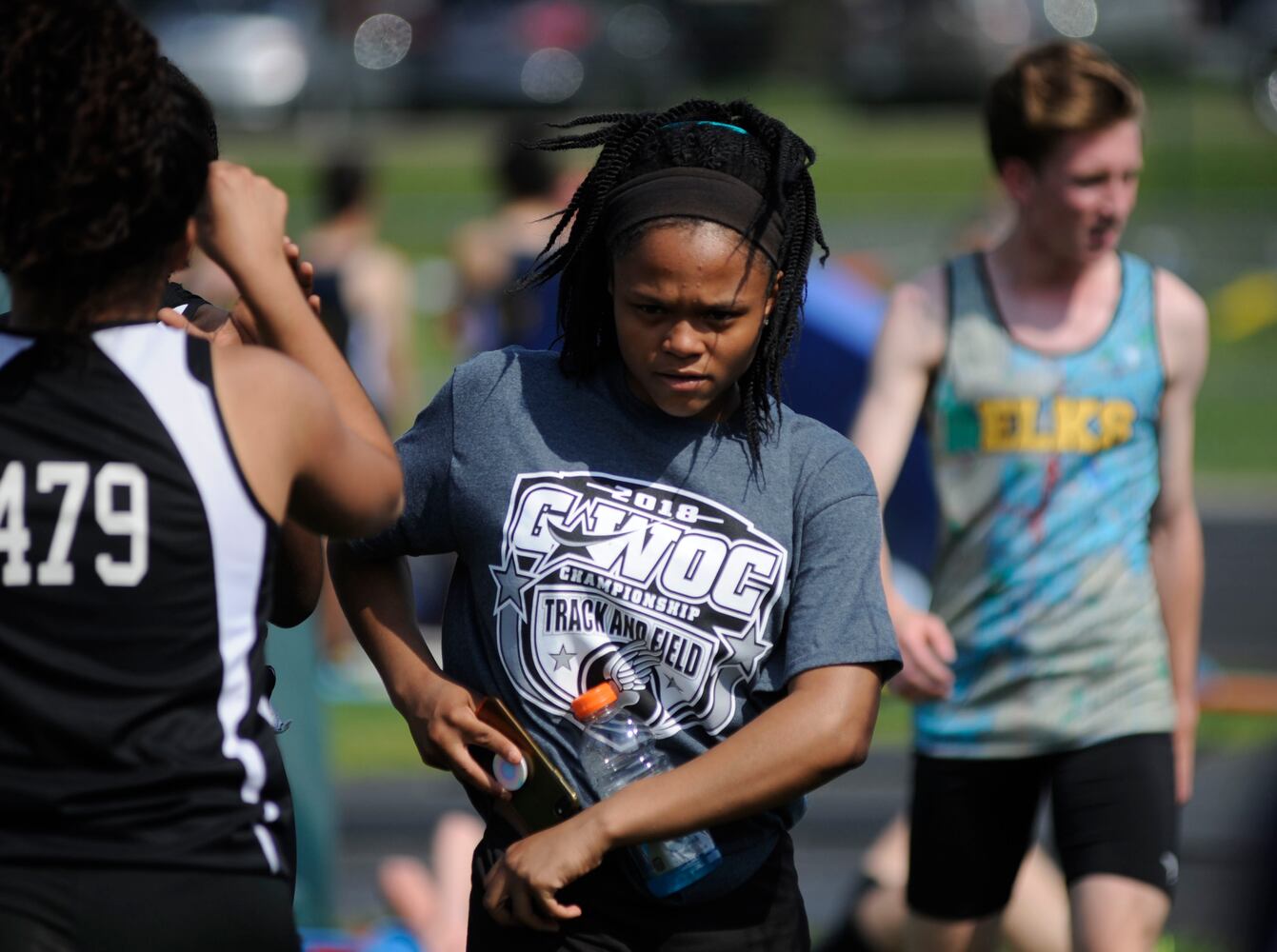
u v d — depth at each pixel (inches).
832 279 1161.4
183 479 305.9
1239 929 294.0
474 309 1134.4
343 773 971.9
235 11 3469.5
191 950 301.0
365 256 1168.2
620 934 379.6
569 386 389.1
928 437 585.3
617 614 374.3
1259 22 3467.0
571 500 376.8
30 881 297.9
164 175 311.7
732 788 354.6
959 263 578.2
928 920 578.6
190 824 303.3
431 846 862.5
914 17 3555.6
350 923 762.8
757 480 377.4
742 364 364.8
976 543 564.7
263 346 341.7
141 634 302.8
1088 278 569.3
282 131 3336.6
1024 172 556.4
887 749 1025.5
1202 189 2802.7
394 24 3472.0
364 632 404.5
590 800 375.6
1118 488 561.3
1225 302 2338.8
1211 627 1283.2
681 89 3553.2
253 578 312.5
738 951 382.3
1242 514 1596.9
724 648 372.2
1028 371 561.3
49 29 304.8
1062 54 560.7
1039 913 630.5
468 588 400.8
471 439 387.5
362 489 331.9
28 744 299.0
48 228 303.9
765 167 366.3
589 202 375.6
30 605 301.0
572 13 3528.5
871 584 374.3
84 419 305.9
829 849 866.1
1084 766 551.8
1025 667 558.3
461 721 376.5
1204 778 873.5
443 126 3467.0
